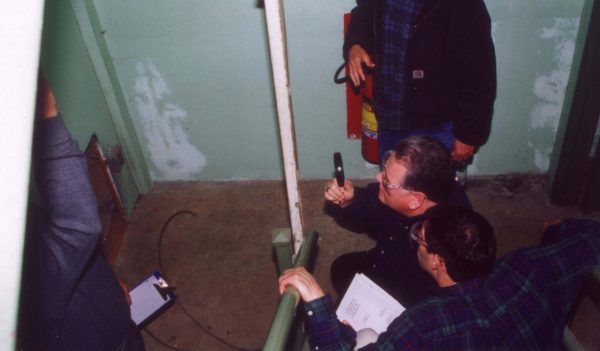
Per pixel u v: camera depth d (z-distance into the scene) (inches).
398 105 104.2
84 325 63.9
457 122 101.1
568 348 62.6
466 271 57.9
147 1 117.6
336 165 78.9
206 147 146.7
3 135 18.7
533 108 127.8
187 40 124.0
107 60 126.2
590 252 60.9
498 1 111.2
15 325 19.5
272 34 43.4
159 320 119.6
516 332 55.7
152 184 155.6
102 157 128.9
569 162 124.0
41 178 48.3
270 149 145.8
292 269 60.2
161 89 134.1
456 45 91.4
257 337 114.8
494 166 141.9
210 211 146.6
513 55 119.1
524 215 133.3
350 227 136.7
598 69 106.0
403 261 82.4
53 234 53.2
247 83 131.3
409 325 56.2
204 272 130.3
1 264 19.1
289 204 58.9
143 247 138.5
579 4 110.0
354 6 114.1
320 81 127.8
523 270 58.6
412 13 91.7
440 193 73.8
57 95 108.6
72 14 114.2
